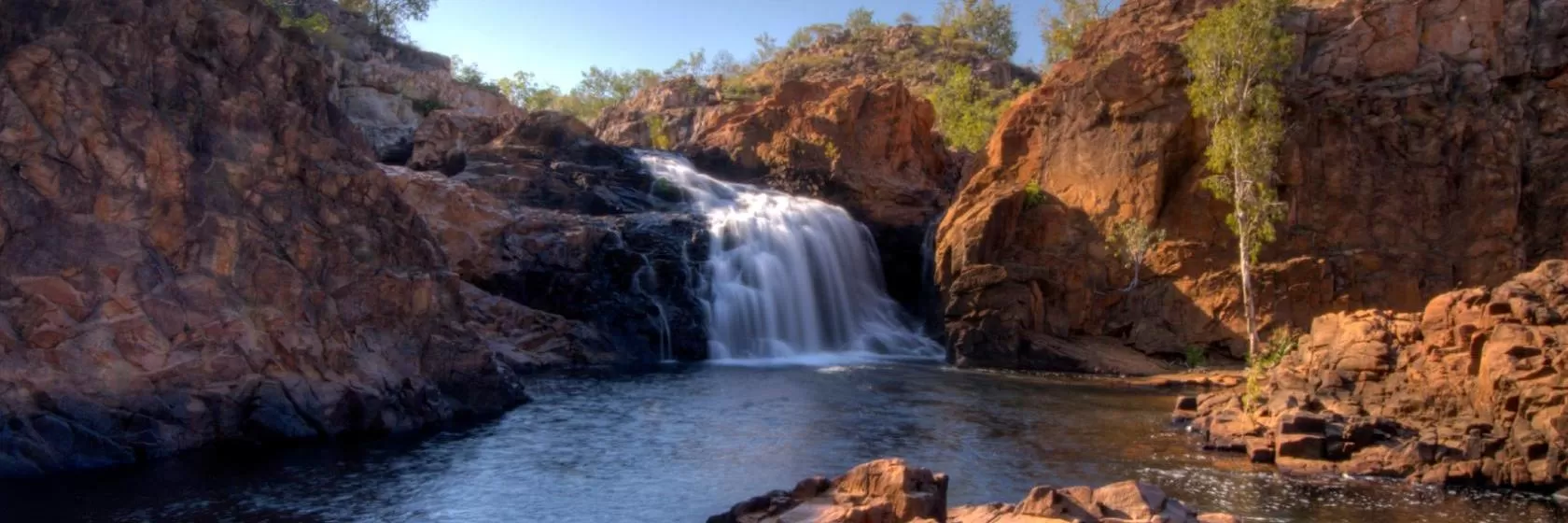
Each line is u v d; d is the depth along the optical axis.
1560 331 21.23
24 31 22.38
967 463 23.20
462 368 28.39
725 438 25.81
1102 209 47.28
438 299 28.55
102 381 20.84
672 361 43.62
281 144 25.41
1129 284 46.19
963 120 90.25
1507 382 21.08
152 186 22.53
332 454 22.50
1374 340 25.38
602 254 45.69
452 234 42.72
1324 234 44.47
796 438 25.95
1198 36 42.34
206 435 22.02
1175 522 14.55
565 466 22.41
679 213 51.09
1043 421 28.89
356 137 28.17
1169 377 38.97
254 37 25.53
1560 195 43.81
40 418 19.91
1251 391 27.00
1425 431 22.41
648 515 18.89
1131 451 24.56
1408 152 44.41
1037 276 44.84
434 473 21.44
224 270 23.16
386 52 93.00
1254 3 41.50
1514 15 45.28
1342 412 24.11
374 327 26.41
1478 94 44.34
